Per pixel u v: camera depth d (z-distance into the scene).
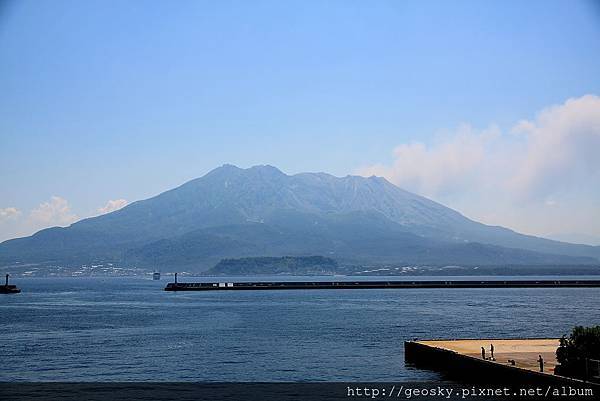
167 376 53.22
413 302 148.75
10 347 70.62
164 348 69.19
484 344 55.03
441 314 110.88
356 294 195.88
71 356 63.84
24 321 104.06
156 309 132.88
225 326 92.81
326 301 157.50
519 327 86.44
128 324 97.56
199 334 82.56
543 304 137.50
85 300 173.25
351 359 60.41
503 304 138.12
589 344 37.91
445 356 50.50
